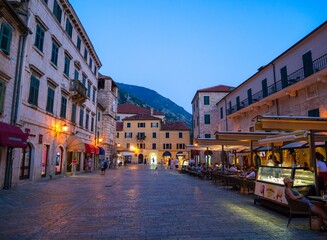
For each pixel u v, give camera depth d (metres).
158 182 20.05
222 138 14.91
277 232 6.32
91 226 6.87
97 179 21.75
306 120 9.30
